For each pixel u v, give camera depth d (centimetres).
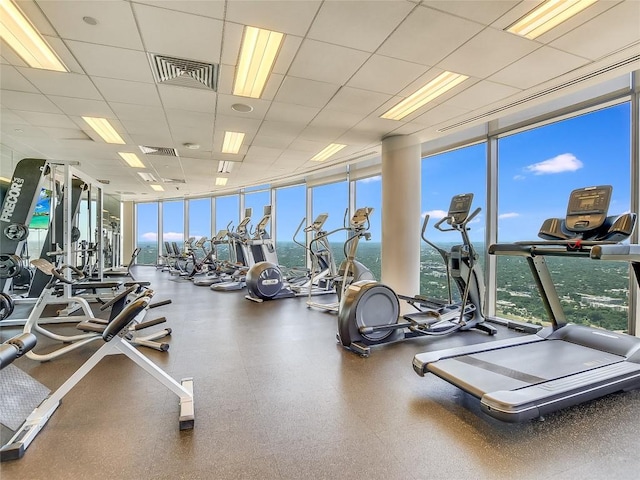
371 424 204
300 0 224
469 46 281
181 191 1203
